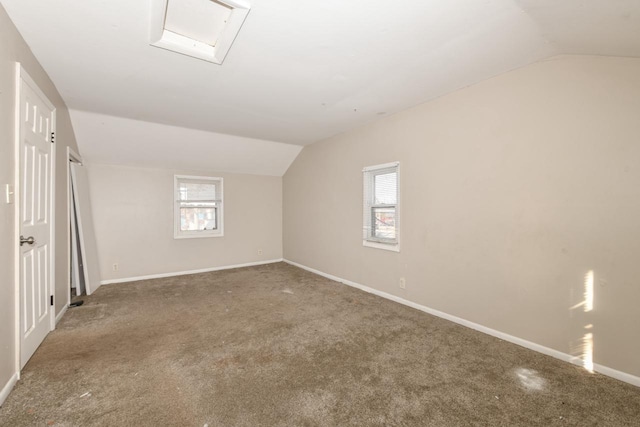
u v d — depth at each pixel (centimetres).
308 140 476
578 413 159
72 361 209
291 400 169
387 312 311
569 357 210
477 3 157
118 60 223
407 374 196
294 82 261
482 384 185
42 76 234
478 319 265
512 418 155
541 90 222
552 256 218
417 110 318
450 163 286
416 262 321
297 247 550
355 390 179
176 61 224
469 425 150
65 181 310
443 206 293
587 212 201
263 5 161
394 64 228
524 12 163
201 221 517
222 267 531
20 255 188
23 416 154
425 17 171
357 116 354
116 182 436
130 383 185
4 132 168
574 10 150
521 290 235
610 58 192
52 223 258
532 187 228
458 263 280
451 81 260
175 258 486
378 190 378
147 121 370
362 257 396
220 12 175
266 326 276
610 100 192
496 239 251
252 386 183
